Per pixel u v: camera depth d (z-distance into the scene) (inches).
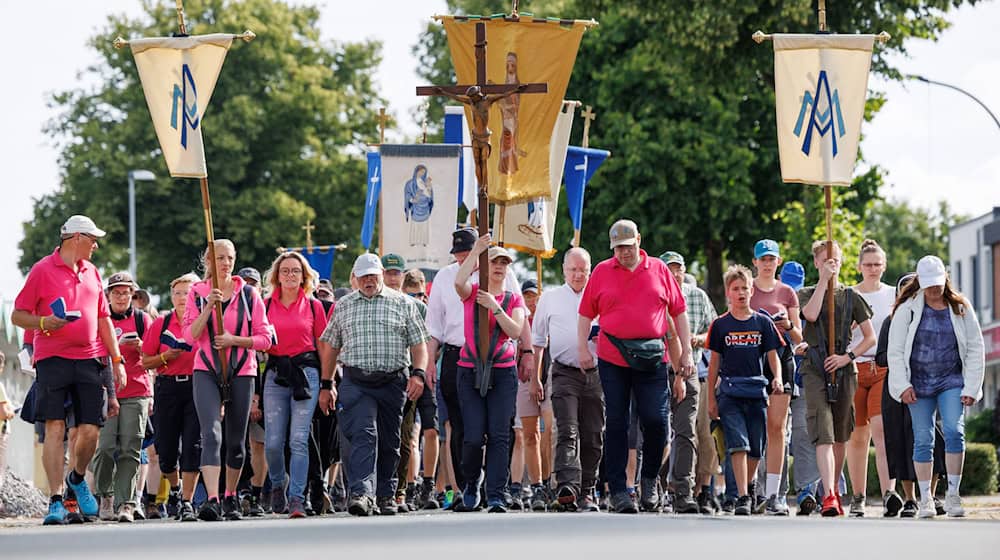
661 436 1141.7
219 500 1181.7
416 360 1164.5
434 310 1220.5
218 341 1133.1
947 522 962.1
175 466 1224.8
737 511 1165.7
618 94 3779.5
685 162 3649.1
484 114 1219.9
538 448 1273.4
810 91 1279.5
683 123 3683.6
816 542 709.3
